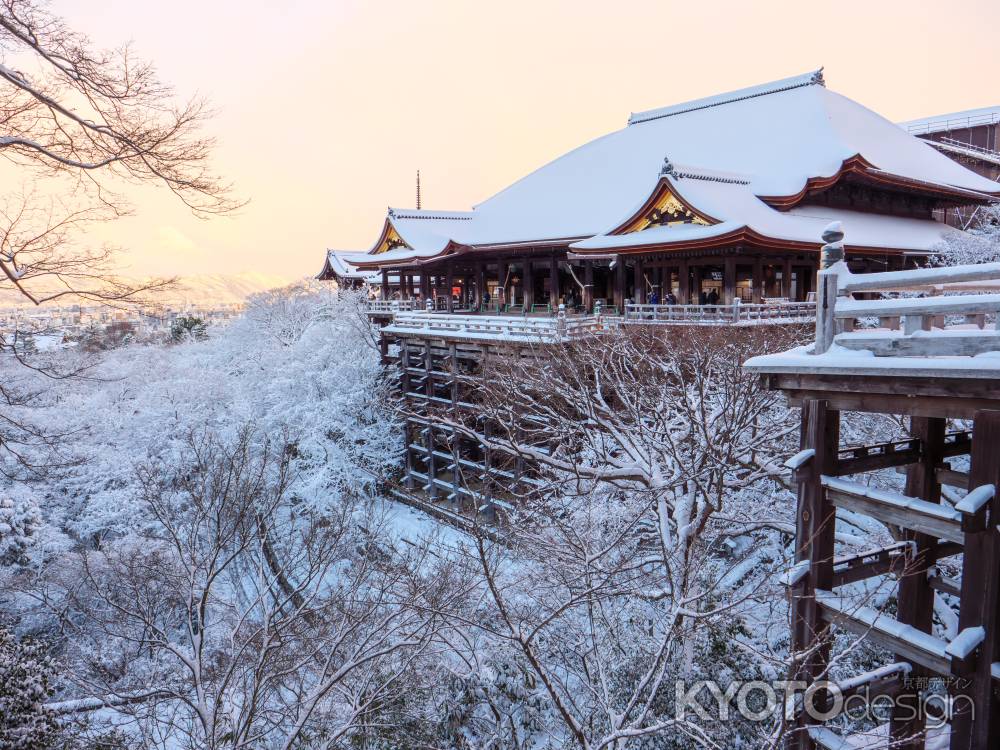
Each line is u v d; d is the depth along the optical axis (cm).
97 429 2897
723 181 3144
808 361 623
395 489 3128
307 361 3466
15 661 1064
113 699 1089
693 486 1279
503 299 4050
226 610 1326
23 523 2055
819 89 4597
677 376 1650
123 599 1249
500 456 2472
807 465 669
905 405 584
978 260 3014
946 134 6209
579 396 1638
